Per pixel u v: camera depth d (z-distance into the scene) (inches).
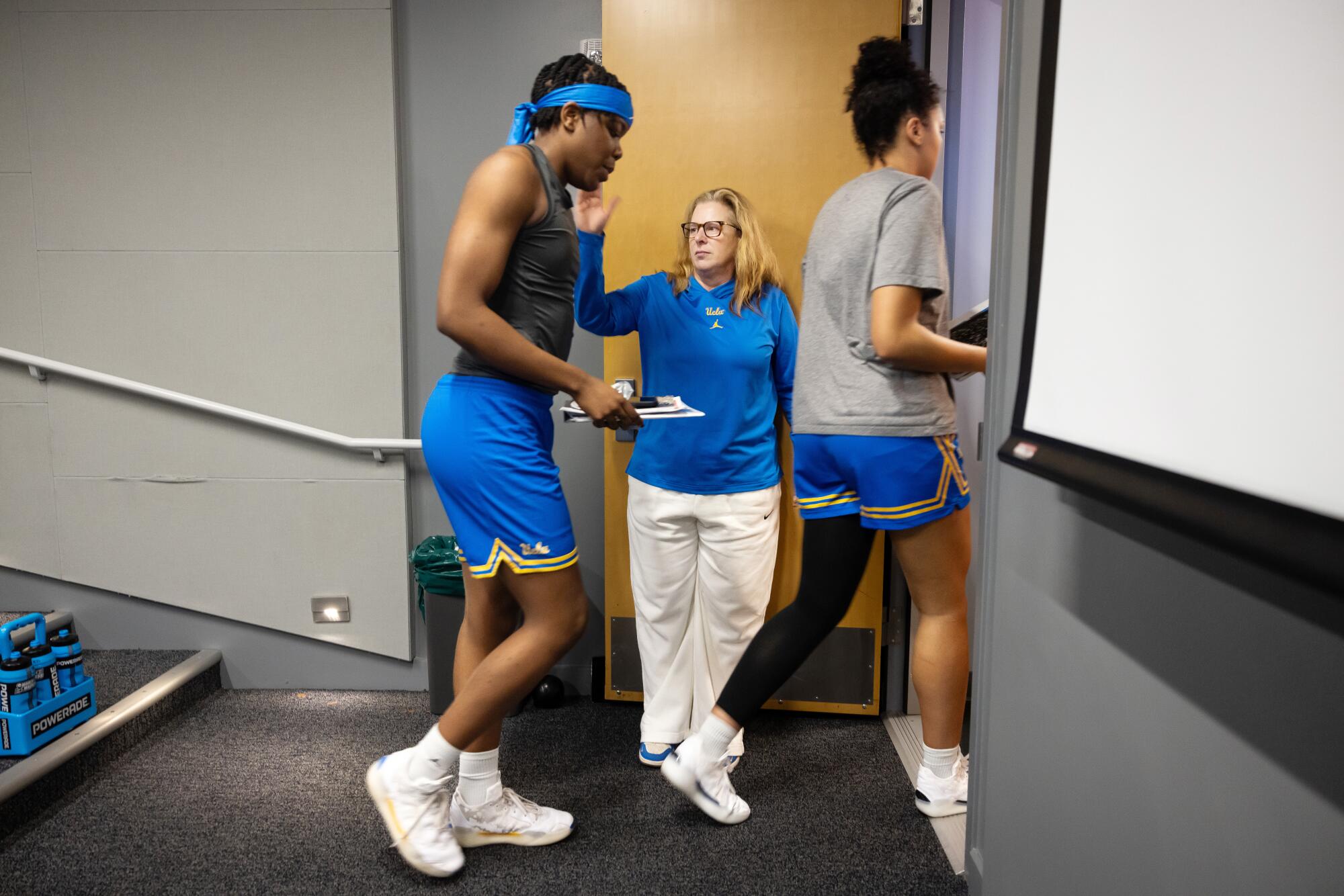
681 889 70.2
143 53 105.3
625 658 107.3
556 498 70.0
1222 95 30.8
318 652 113.8
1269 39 28.0
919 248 69.1
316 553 111.5
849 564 76.0
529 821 76.3
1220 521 29.2
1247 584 32.6
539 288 68.9
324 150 106.3
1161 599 39.0
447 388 69.4
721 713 77.5
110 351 109.2
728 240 91.1
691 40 97.1
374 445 107.3
